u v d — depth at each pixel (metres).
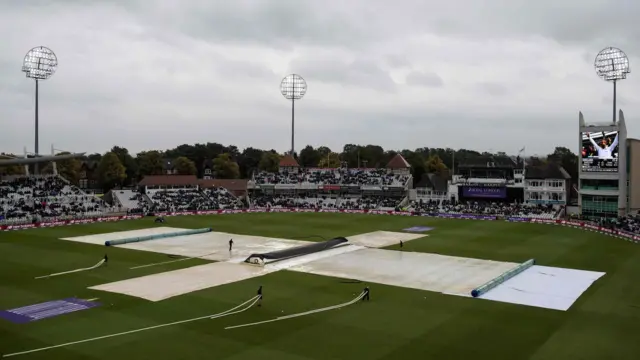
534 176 105.06
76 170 154.38
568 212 100.50
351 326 30.27
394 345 27.06
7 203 91.94
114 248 58.38
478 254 55.66
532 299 36.88
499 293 38.53
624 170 89.06
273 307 34.22
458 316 32.53
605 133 89.38
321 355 25.53
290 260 51.28
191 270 46.19
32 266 47.81
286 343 27.25
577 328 30.22
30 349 26.16
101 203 102.56
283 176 134.12
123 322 30.75
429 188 122.62
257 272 45.44
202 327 29.88
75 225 80.44
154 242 63.19
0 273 44.66
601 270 47.22
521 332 29.42
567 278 43.81
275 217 94.12
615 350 26.53
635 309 34.38
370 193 125.62
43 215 88.31
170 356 25.27
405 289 39.62
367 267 48.06
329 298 36.69
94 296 36.84
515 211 99.50
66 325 30.12
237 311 33.22
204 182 135.38
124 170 149.75
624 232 70.81
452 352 26.09
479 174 113.44
